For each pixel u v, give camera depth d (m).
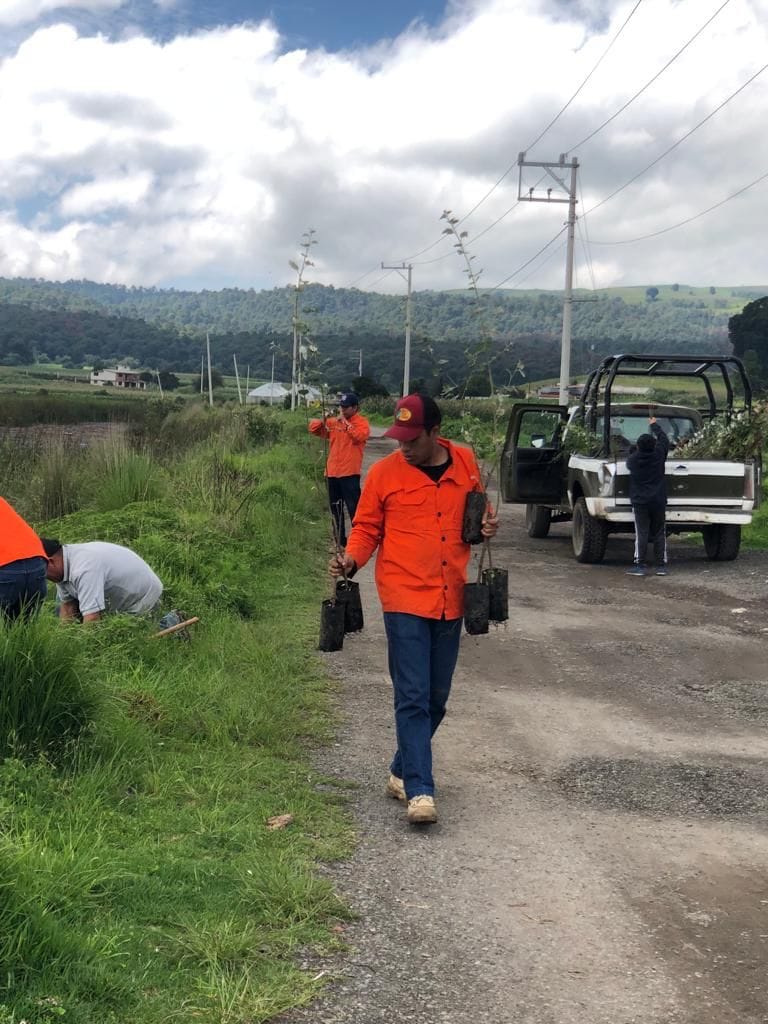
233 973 3.23
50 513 12.84
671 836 4.75
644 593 11.59
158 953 3.27
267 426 25.89
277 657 7.39
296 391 10.17
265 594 9.91
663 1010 3.24
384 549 4.95
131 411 30.30
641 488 12.73
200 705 5.94
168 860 3.92
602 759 5.91
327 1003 3.16
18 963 2.95
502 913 3.89
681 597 11.36
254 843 4.26
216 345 154.12
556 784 5.46
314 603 9.83
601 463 13.28
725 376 14.52
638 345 190.88
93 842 3.92
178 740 5.45
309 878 3.94
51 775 4.45
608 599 11.20
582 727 6.56
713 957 3.60
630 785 5.47
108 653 6.12
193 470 14.86
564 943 3.67
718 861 4.47
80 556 6.72
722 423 14.20
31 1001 2.82
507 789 5.35
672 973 3.47
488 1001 3.25
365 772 5.48
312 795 5.00
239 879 3.87
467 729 6.42
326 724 6.25
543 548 15.48
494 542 16.05
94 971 3.03
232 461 16.75
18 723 4.67
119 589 6.94
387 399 60.19
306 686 7.07
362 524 5.00
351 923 3.72
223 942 3.36
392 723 6.41
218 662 6.92
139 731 5.19
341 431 12.70
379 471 4.97
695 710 7.06
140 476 13.41
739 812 5.09
